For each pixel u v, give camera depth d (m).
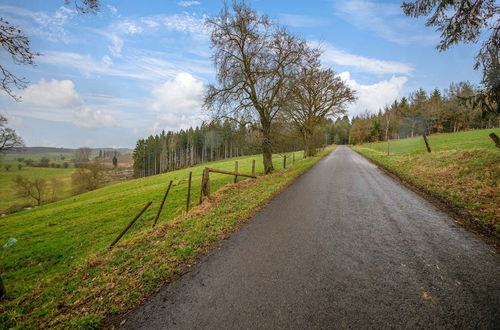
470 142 22.23
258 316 2.74
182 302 3.14
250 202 8.24
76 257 8.59
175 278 3.75
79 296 3.58
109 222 12.39
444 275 3.32
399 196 8.09
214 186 15.39
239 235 5.35
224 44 14.32
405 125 59.88
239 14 14.06
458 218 5.57
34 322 3.14
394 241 4.53
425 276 3.32
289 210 7.09
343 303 2.85
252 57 14.86
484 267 3.47
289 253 4.28
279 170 18.44
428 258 3.82
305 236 5.03
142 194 20.02
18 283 7.03
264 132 16.38
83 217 15.15
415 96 69.00
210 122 15.06
